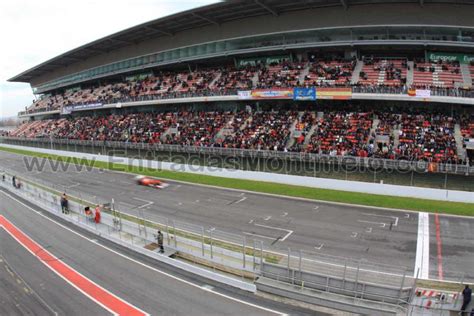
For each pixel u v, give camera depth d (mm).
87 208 21875
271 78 40375
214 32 46625
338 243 17297
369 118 33125
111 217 20656
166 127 43875
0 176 38438
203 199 25844
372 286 12062
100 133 50844
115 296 13523
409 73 34344
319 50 40719
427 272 14289
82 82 69688
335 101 36344
